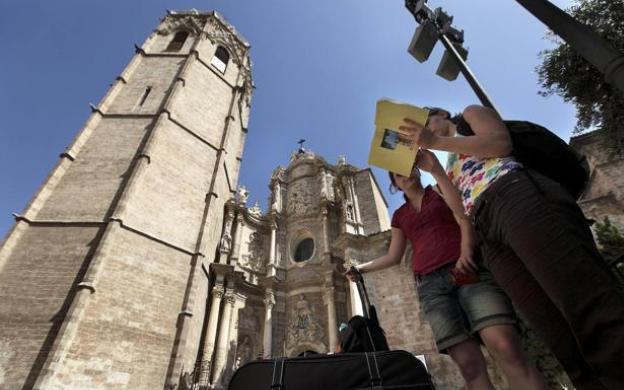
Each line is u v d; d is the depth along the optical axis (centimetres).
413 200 350
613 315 121
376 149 231
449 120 308
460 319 251
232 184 3123
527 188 170
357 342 357
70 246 1775
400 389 264
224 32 3638
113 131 2355
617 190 1489
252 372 290
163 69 2903
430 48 770
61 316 1537
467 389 234
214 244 2561
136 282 1791
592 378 165
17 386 1354
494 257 207
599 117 738
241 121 3450
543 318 182
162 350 1723
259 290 2642
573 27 399
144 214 2000
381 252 2348
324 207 3017
